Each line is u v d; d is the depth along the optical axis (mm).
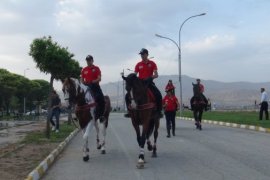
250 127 27562
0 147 18750
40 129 30891
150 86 14281
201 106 26969
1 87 69562
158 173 12102
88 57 15242
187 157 14961
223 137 21969
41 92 87250
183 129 27703
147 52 14352
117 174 12109
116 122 40000
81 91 14477
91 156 15836
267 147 17500
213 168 12648
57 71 23578
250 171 12055
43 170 12508
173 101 22391
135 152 16703
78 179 11555
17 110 85188
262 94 32938
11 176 11453
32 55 23359
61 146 18250
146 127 13422
